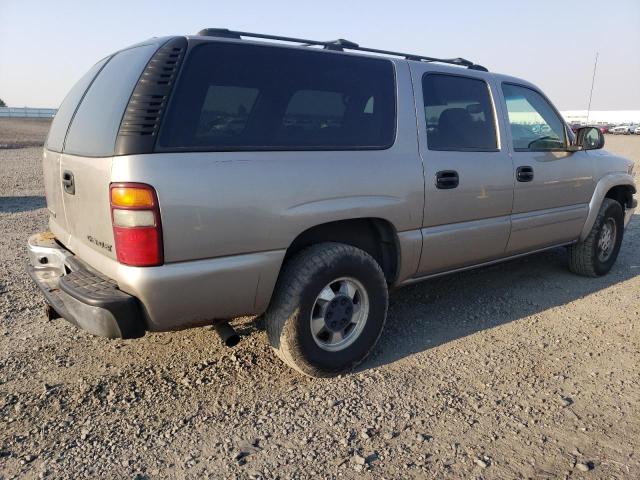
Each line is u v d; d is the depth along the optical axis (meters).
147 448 2.66
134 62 2.91
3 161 19.36
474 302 4.71
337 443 2.70
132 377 3.34
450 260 3.96
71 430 2.80
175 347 3.75
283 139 3.04
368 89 3.47
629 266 5.88
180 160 2.66
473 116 4.08
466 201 3.89
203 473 2.48
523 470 2.50
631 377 3.38
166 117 2.67
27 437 2.73
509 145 4.25
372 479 2.44
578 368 3.50
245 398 3.12
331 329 3.31
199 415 2.94
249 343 3.81
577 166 4.82
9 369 3.42
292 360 3.19
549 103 4.85
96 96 3.12
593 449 2.65
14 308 4.45
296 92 3.14
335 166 3.18
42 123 56.25
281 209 2.96
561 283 5.23
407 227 3.58
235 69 2.94
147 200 2.56
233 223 2.81
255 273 2.93
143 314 2.73
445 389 3.23
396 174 3.45
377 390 3.21
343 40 3.57
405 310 4.52
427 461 2.56
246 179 2.83
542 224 4.57
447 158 3.76
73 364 3.50
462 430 2.81
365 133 3.40
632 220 8.57
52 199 3.60
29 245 3.68
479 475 2.47
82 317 2.73
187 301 2.76
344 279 3.30
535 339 3.95
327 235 3.44
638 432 2.79
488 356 3.67
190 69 2.79
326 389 3.22
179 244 2.67
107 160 2.64
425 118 3.71
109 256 2.78
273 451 2.64
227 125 2.86
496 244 4.24
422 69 3.79
